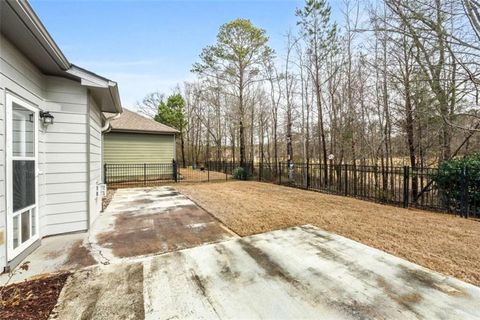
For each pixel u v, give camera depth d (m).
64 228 4.07
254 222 4.80
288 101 14.01
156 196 7.84
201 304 2.16
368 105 10.17
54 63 3.50
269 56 14.27
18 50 3.05
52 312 2.05
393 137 9.38
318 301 2.19
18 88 3.04
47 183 3.93
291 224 4.65
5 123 2.74
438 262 2.94
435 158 8.13
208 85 15.79
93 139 4.86
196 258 3.14
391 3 5.73
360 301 2.18
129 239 3.88
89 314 2.03
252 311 2.06
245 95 16.50
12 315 1.99
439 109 6.35
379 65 8.12
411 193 6.82
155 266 2.92
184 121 27.69
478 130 5.56
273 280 2.56
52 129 3.96
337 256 3.15
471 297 2.22
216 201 6.97
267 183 11.70
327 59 11.30
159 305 2.15
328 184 9.14
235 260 3.06
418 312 2.02
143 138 12.70
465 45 5.10
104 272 2.77
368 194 7.38
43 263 3.00
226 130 24.53
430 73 6.46
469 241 3.63
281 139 18.05
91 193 4.57
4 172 2.71
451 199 5.52
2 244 2.69
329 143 12.64
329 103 12.04
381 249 3.37
